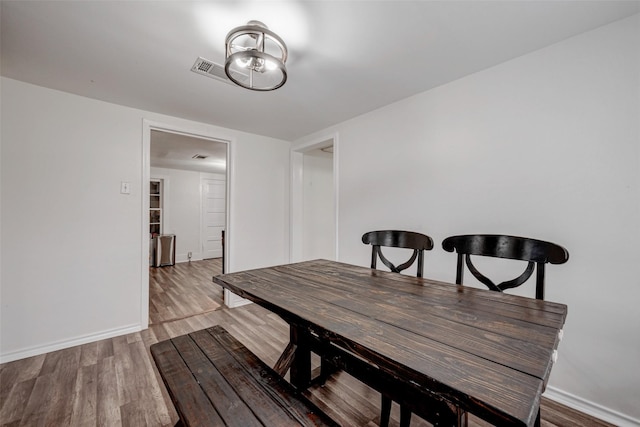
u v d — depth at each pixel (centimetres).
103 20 138
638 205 132
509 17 136
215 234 693
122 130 245
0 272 195
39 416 142
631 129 134
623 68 136
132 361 197
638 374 132
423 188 220
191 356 121
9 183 198
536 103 163
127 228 246
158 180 614
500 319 92
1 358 193
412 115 227
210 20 138
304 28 144
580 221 148
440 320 92
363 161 269
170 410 148
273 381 104
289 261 373
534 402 52
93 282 230
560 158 155
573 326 150
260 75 188
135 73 190
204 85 207
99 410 147
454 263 200
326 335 86
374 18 136
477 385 57
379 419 145
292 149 371
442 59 174
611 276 139
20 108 201
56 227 215
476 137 189
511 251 132
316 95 226
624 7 128
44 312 210
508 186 174
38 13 132
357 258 274
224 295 328
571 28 143
